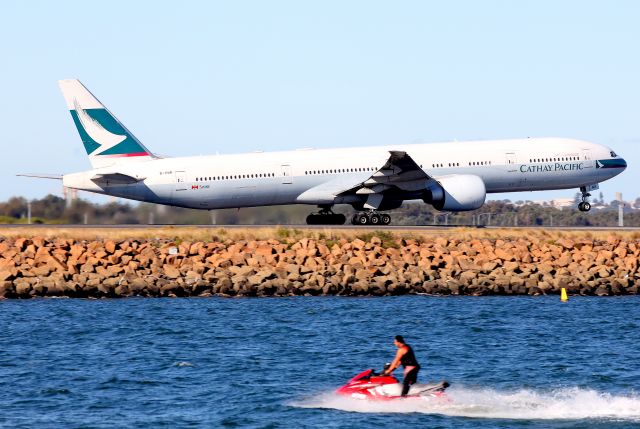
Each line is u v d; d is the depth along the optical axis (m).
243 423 110.69
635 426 111.31
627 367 138.88
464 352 148.00
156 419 112.06
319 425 110.31
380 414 115.38
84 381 129.38
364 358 142.88
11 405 117.88
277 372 134.12
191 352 146.75
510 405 119.38
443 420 113.31
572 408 118.12
